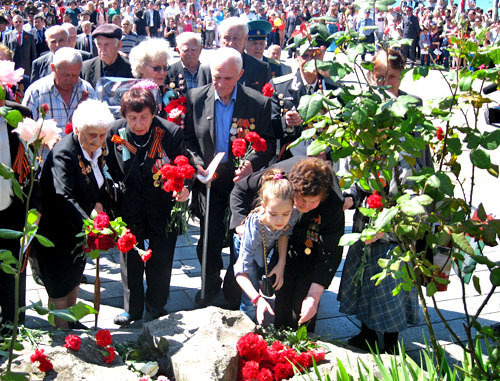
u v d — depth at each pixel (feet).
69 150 12.98
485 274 18.17
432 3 77.36
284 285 13.21
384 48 9.10
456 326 15.26
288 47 9.19
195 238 20.90
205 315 12.50
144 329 12.12
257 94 16.46
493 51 8.71
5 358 10.49
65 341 11.05
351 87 9.22
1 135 11.89
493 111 25.49
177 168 12.94
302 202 11.35
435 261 11.93
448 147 9.19
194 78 20.45
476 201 23.95
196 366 10.73
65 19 55.57
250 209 13.03
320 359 11.79
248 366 10.85
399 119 9.16
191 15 83.25
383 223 8.54
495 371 9.14
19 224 12.63
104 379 10.25
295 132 16.76
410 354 13.99
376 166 9.44
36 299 15.90
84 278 17.35
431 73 55.36
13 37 37.01
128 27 39.45
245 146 15.15
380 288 13.08
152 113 13.58
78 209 12.71
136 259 14.32
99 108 12.84
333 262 12.46
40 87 17.66
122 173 13.92
